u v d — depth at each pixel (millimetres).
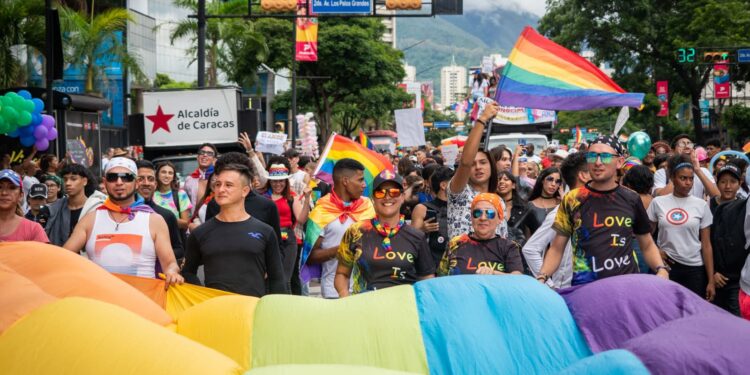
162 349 3797
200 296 6547
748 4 48219
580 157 9172
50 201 11062
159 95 21453
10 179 7359
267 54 51250
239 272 6801
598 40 52031
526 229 9344
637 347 4043
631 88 52844
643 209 6820
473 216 6828
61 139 18844
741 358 3988
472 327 4684
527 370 4672
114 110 47312
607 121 100250
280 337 4754
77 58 38000
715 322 4242
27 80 31359
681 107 73688
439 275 7043
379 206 6934
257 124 21750
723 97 51250
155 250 7180
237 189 6848
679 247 9094
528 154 21953
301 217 10453
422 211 8586
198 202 10586
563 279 7328
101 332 3912
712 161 11945
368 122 84625
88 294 5168
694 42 48125
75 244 7102
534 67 8445
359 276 6977
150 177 9352
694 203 9086
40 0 27953
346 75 61406
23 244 5496
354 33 59938
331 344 4680
